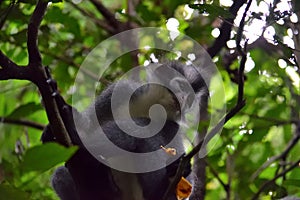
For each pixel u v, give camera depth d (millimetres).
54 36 7543
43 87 4512
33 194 5797
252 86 6926
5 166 5605
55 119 4496
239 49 4539
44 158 3357
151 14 7098
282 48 5344
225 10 4906
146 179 5223
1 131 7168
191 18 7086
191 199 6094
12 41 6988
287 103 7039
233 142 7047
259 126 6727
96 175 4973
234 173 6871
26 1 4898
